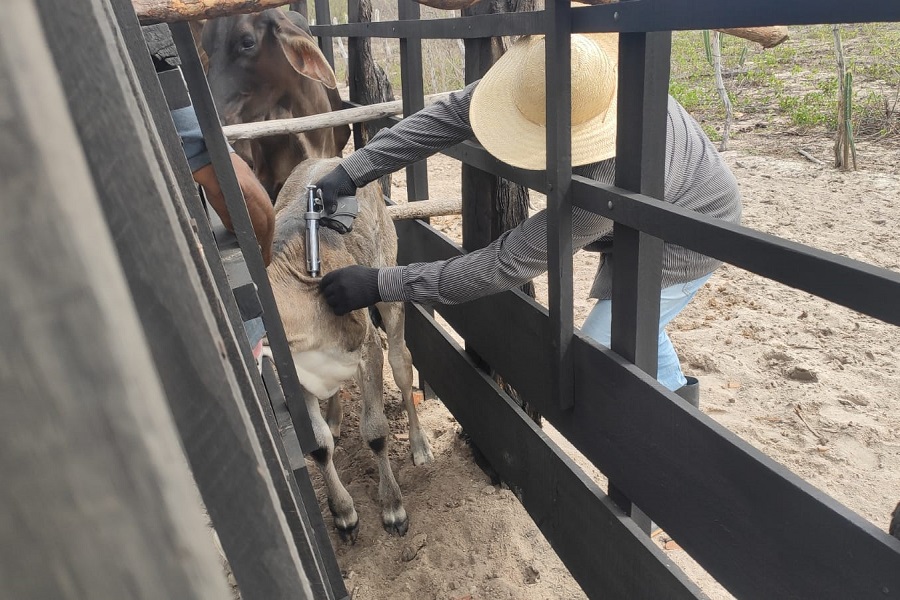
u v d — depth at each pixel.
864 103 9.68
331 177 2.64
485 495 3.49
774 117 9.84
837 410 3.88
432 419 4.21
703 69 13.09
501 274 2.31
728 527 1.69
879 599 1.30
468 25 2.62
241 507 0.34
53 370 0.26
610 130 2.18
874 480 3.35
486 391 3.19
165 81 1.28
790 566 1.51
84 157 0.28
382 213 3.40
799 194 6.98
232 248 1.47
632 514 2.24
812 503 1.42
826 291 1.29
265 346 2.12
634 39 1.81
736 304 5.15
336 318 2.65
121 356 0.26
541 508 2.79
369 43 5.12
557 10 1.94
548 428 4.05
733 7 1.40
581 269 5.95
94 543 0.27
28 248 0.25
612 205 1.93
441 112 2.58
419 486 3.62
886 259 5.46
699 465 1.75
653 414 1.91
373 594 2.99
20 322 0.25
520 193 3.13
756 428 3.76
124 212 0.30
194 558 0.28
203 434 0.32
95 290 0.26
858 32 14.66
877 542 1.29
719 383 4.21
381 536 3.30
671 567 1.94
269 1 1.36
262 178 4.67
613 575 2.26
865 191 6.96
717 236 1.54
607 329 2.74
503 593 2.89
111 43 0.30
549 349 2.47
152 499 0.27
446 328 5.36
